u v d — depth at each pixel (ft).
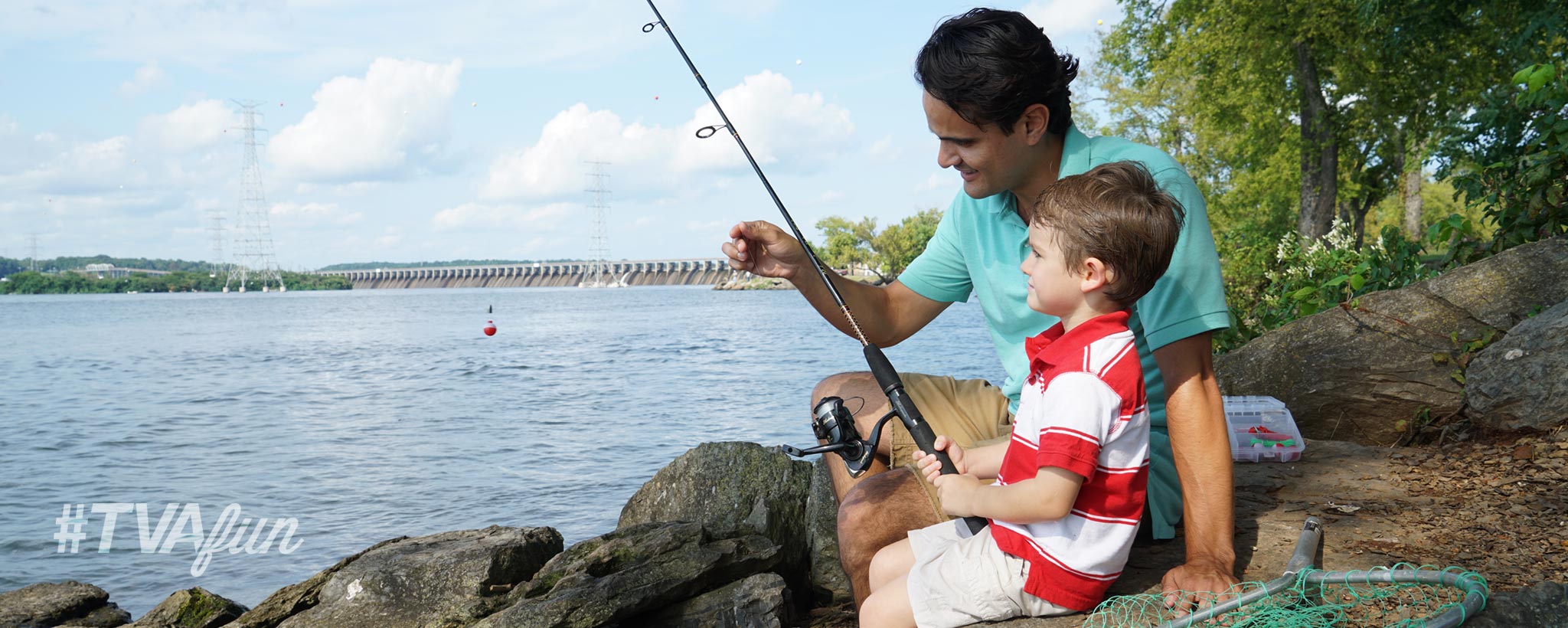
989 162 6.73
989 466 6.67
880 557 6.62
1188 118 93.40
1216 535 6.31
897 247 296.71
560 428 46.21
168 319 220.43
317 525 29.19
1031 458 5.69
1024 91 6.43
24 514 31.63
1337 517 8.48
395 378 74.13
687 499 12.65
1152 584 6.59
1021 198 7.16
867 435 8.15
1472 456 10.47
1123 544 5.69
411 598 11.75
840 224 301.22
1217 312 6.28
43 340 137.90
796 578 11.85
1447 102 60.13
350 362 90.48
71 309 304.91
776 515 12.09
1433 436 12.28
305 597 12.37
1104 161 6.77
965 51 6.43
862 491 7.15
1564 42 36.01
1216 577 6.04
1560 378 10.96
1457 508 8.71
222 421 52.54
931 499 6.97
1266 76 66.80
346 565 12.62
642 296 392.47
